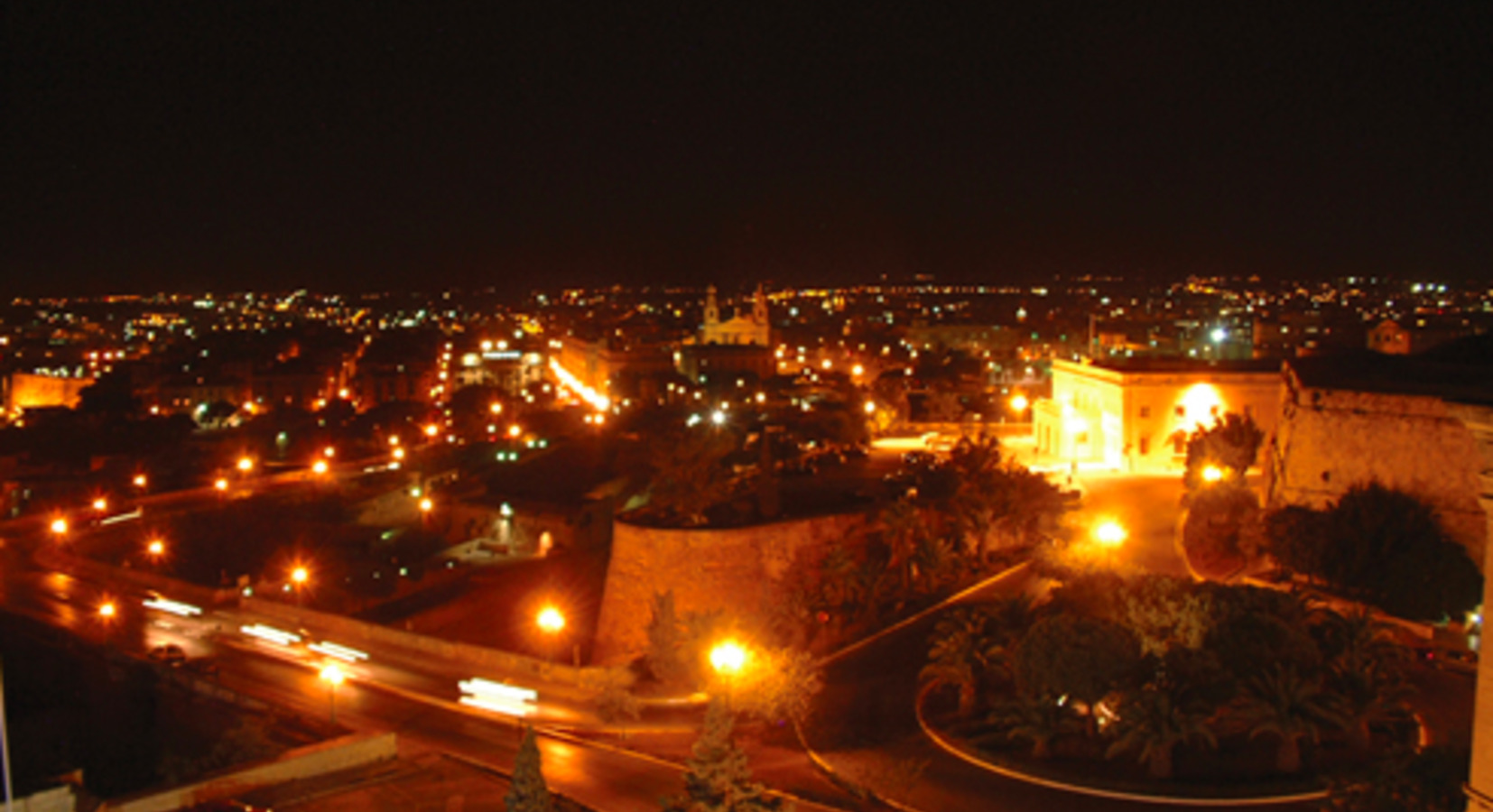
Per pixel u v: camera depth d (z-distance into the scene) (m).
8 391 165.25
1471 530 40.19
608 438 92.12
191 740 41.47
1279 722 28.95
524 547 69.12
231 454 112.38
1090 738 32.44
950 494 50.28
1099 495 56.88
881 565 47.06
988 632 36.88
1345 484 44.62
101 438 117.06
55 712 43.38
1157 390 64.56
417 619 55.09
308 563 66.62
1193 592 34.62
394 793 32.62
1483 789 12.79
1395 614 38.12
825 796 31.80
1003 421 100.06
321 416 134.88
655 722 39.47
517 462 85.06
